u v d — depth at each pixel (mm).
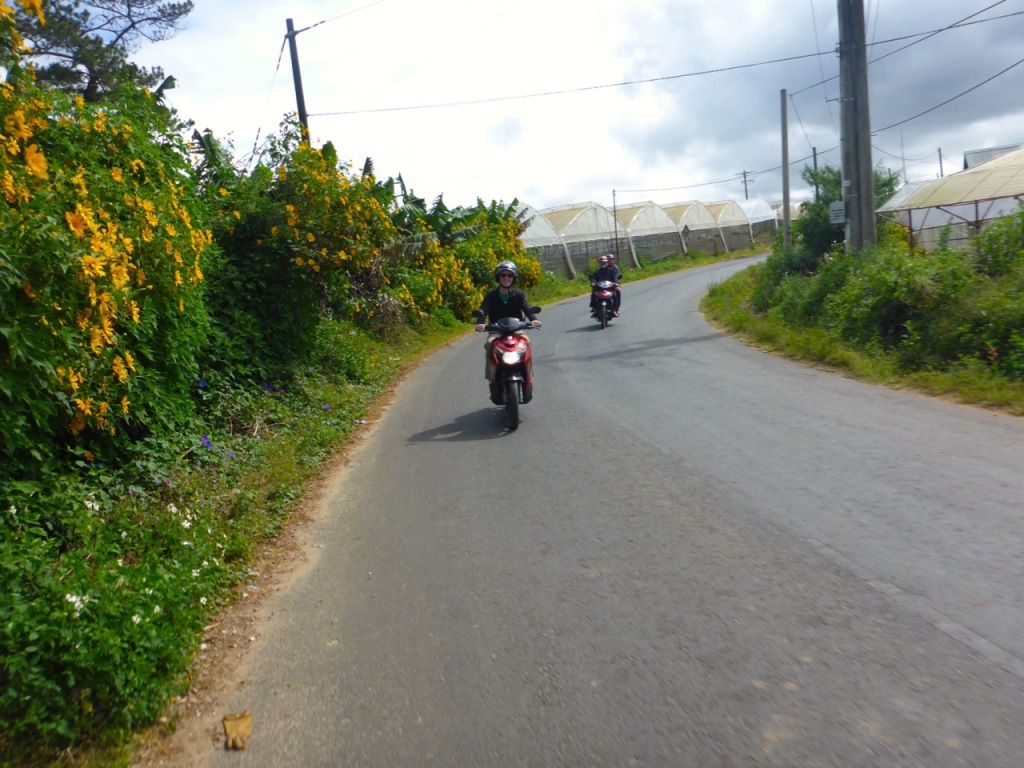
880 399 9305
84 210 5508
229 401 9164
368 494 7305
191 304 7758
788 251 23594
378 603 4898
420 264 24688
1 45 5793
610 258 21609
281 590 5270
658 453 7676
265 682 4078
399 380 14836
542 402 10945
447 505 6715
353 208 12055
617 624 4285
